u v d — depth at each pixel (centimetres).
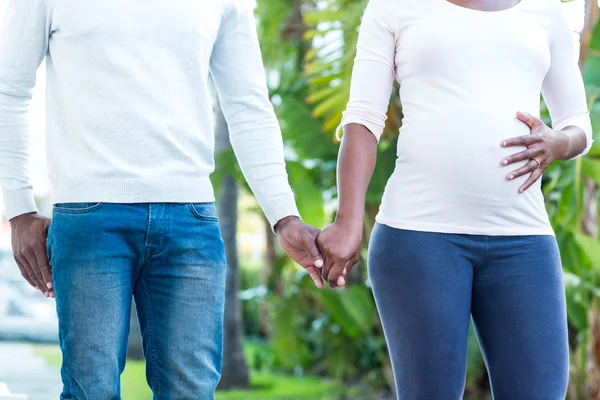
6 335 1655
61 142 307
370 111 331
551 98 346
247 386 1168
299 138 898
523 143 311
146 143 303
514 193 312
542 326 309
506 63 315
